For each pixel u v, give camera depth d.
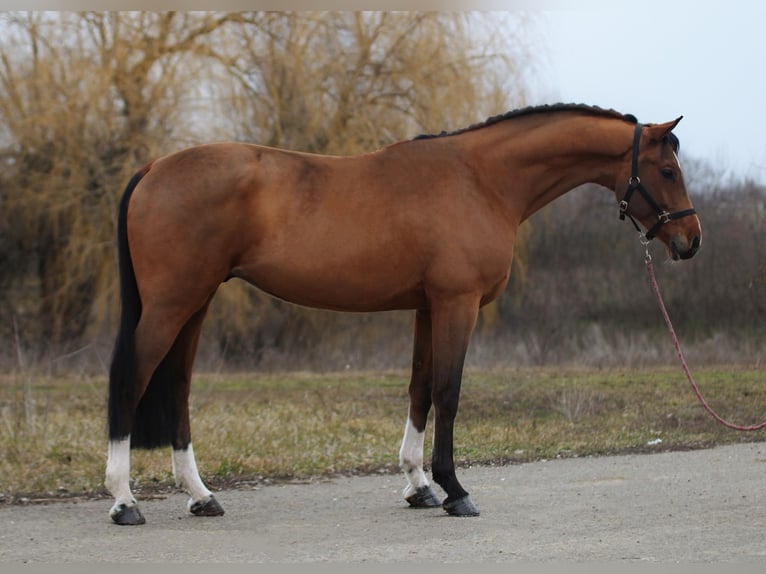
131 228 6.25
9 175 18.03
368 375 16.41
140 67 18.03
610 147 6.79
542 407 12.12
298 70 18.31
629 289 20.73
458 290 6.45
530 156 6.77
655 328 19.92
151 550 5.42
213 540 5.68
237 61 18.33
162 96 17.78
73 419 10.78
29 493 7.14
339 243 6.37
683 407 11.56
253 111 18.27
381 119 18.66
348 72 18.73
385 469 8.45
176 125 17.91
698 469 8.20
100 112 17.66
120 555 5.29
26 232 18.45
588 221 22.53
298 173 6.44
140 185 6.31
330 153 18.20
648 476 7.92
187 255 6.18
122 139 17.92
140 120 17.89
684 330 19.41
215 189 6.21
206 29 18.20
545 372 15.36
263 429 10.05
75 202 17.72
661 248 21.12
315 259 6.35
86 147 17.77
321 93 18.52
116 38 17.95
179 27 18.19
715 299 19.33
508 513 6.50
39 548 5.47
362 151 18.25
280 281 6.41
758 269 16.83
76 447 8.81
